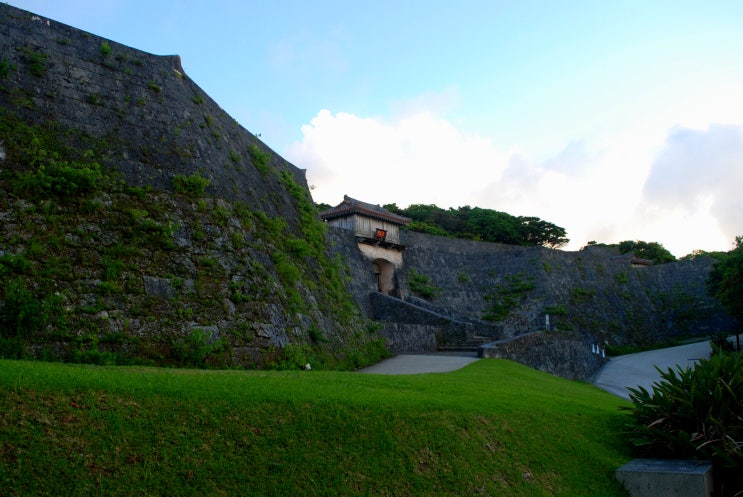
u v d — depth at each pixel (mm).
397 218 37000
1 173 11297
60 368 7281
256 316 13406
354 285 31141
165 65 16109
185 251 13070
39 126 12492
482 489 6957
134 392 6574
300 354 13719
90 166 12695
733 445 8078
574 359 27844
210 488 5629
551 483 7621
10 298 9891
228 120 18344
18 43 13141
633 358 34500
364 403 7672
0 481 4957
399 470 6715
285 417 6906
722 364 9203
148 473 5547
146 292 11742
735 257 30078
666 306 45625
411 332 23922
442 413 8195
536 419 9219
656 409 9312
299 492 5906
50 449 5438
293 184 21359
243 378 8305
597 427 9805
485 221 59594
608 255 45250
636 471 7949
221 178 15734
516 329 36375
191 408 6562
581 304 39469
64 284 10742
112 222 12258
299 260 18188
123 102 14430
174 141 14953
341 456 6590
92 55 14391
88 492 5180
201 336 11734
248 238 15078
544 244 62062
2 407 5711
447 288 38844
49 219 11336
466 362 18844
